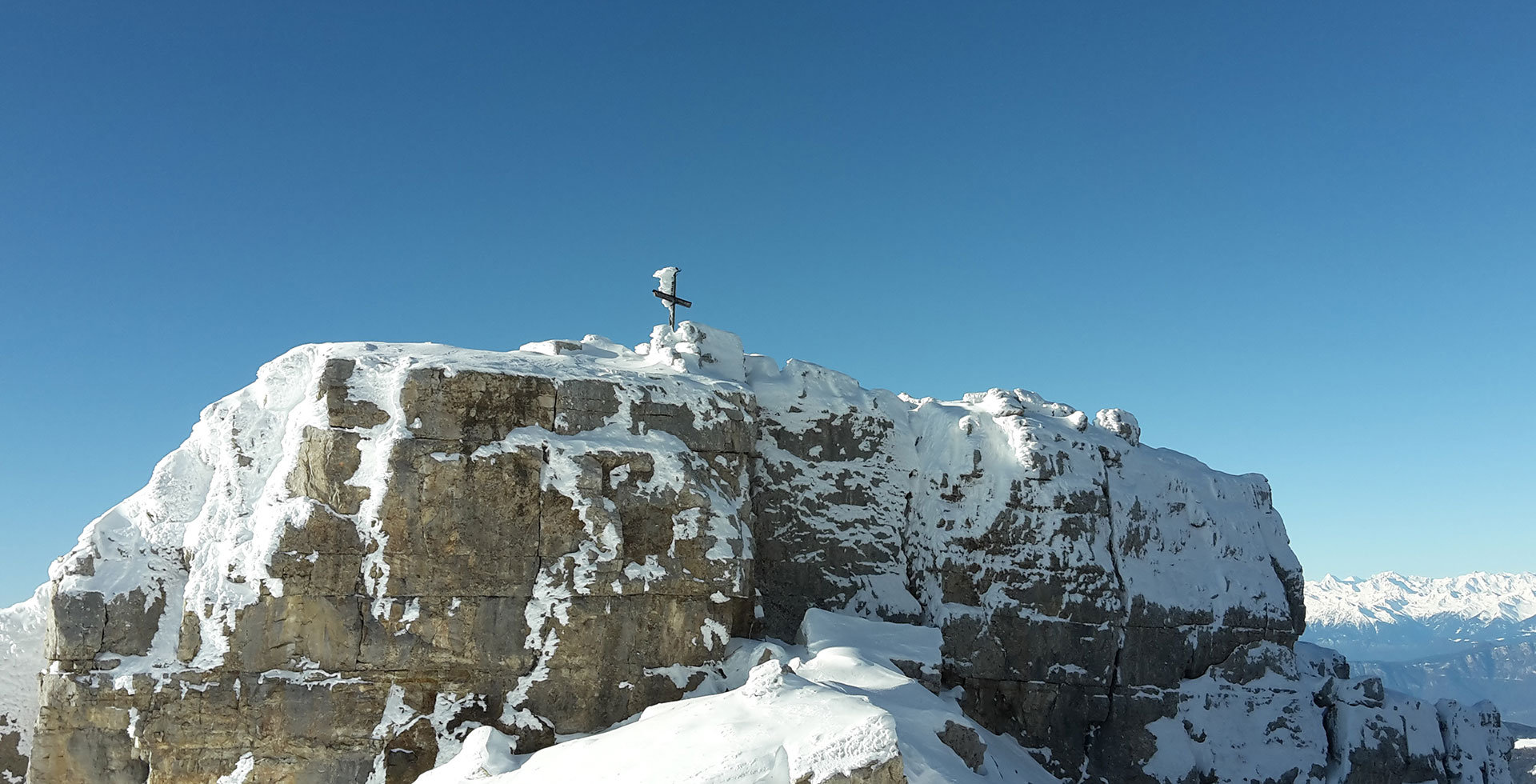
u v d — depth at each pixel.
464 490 20.36
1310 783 29.09
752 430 24.52
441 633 19.83
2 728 20.64
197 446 21.89
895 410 30.06
